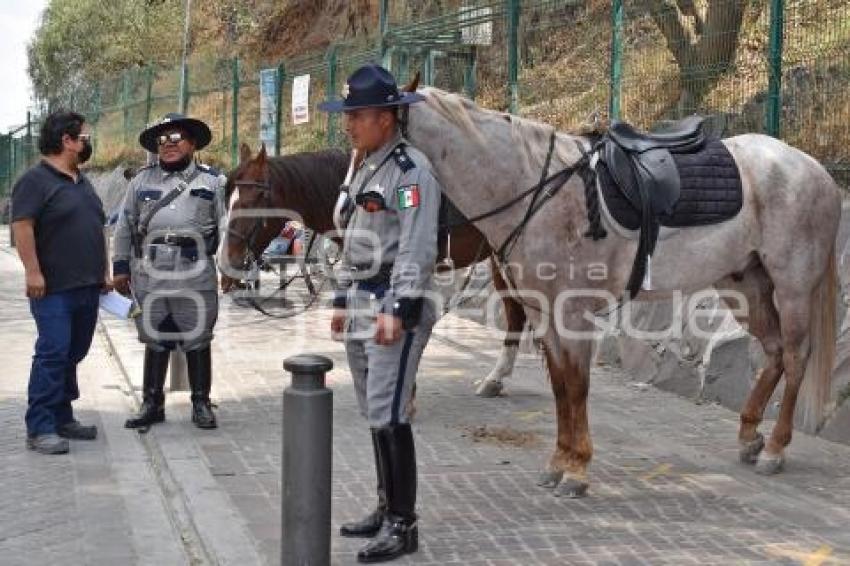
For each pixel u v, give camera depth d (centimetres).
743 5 945
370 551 462
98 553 477
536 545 489
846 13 820
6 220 3894
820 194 614
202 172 708
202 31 3644
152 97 2928
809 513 541
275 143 1798
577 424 567
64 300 653
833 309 632
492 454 657
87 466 625
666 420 762
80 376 916
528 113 1216
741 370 796
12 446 671
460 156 534
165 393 834
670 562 467
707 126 910
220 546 481
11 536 499
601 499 562
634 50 1082
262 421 743
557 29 1217
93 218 663
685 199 577
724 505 554
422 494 569
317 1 3019
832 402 702
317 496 415
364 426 729
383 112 459
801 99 836
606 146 572
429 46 1423
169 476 605
